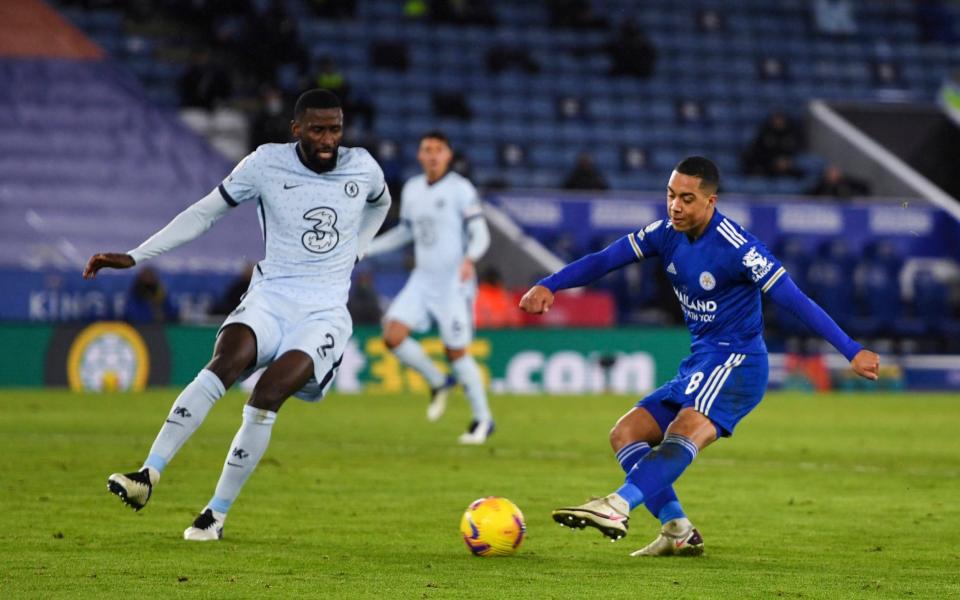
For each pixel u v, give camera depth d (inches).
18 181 3794.3
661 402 1016.9
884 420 2598.4
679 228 987.9
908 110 4534.9
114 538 1051.3
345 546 1035.9
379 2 4510.3
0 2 4168.3
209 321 3262.8
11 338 2982.3
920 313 3927.2
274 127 3681.1
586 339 3326.8
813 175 4281.5
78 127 3971.5
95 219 3759.8
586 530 1155.3
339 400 2898.6
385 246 2057.1
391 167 3767.2
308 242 1069.8
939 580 919.0
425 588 852.6
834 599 837.2
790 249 3833.7
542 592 845.8
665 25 4731.8
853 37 4886.8
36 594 814.5
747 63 4682.6
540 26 4653.1
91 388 3004.4
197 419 1013.2
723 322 1004.6
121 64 4156.0
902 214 3964.1
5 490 1336.1
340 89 3769.7
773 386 3629.4
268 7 4259.4
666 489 1022.4
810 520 1243.8
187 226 1055.6
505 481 1507.1
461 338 2005.4
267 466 1610.5
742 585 884.6
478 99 4323.3
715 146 4394.7
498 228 3617.1
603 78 4507.9
